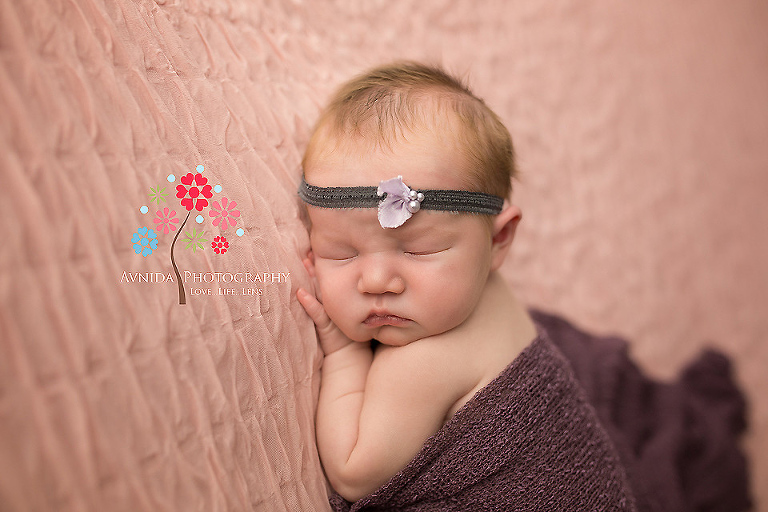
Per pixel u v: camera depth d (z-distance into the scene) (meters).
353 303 0.90
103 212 0.67
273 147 1.01
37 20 0.69
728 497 1.39
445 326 0.90
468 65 1.74
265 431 0.80
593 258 1.77
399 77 0.98
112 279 0.65
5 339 0.55
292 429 0.86
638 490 1.19
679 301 1.83
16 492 0.53
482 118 0.95
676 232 1.93
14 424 0.54
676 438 1.39
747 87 2.36
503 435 0.91
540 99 1.85
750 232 2.07
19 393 0.55
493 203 0.93
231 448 0.74
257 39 1.17
